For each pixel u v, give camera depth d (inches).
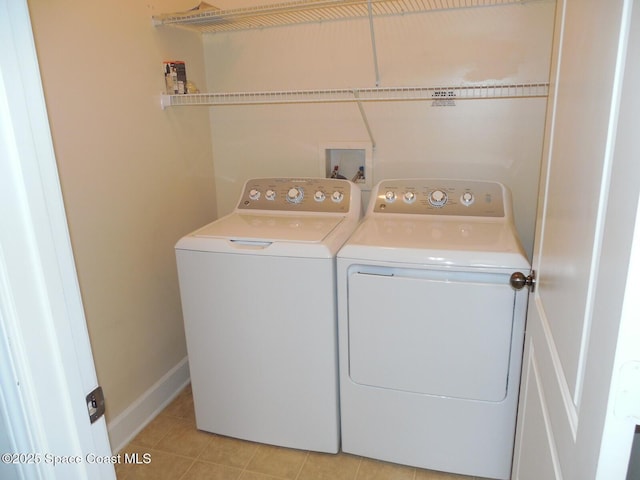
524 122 83.0
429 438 70.4
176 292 91.7
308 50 90.4
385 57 86.2
